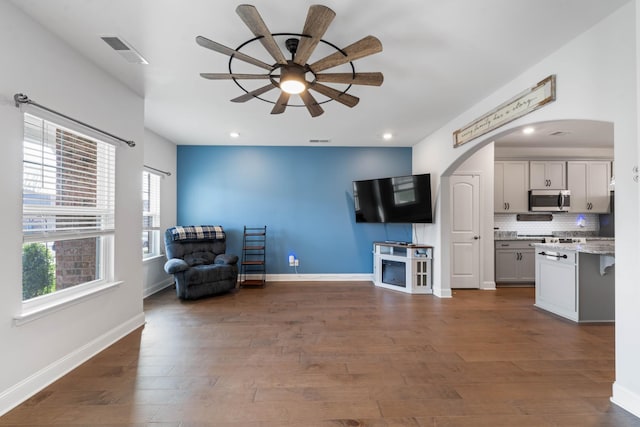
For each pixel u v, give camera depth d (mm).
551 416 1735
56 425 1644
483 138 3184
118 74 2639
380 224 5414
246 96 2326
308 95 2346
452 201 4875
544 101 2307
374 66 2504
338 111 3578
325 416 1735
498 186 5363
